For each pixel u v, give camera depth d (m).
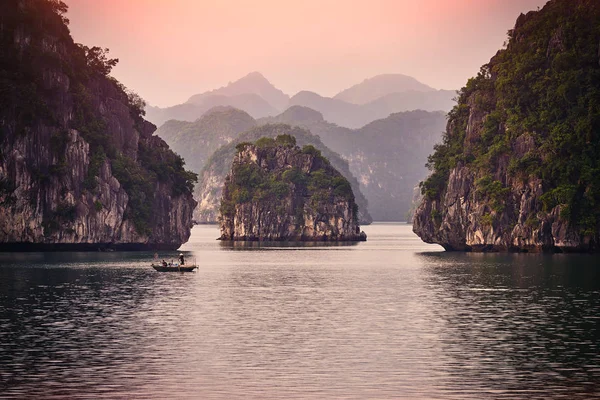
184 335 73.50
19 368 59.59
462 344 68.94
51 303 95.12
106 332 74.81
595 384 54.78
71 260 171.25
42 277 128.12
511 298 101.19
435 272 144.62
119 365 60.72
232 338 71.94
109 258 180.12
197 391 53.25
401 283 123.56
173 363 61.44
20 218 191.88
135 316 85.19
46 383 55.19
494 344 68.81
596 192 190.25
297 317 85.12
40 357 63.34
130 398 51.56
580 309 90.25
